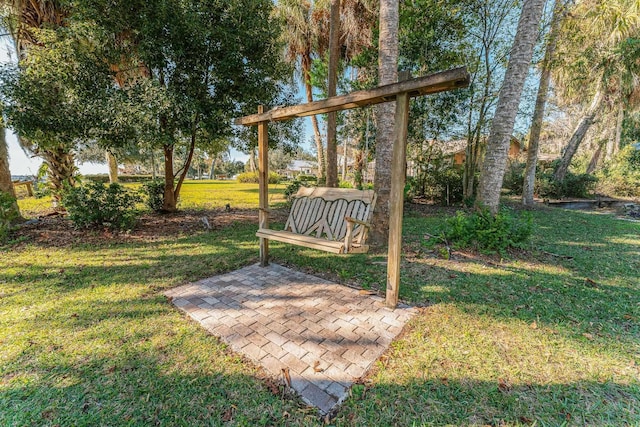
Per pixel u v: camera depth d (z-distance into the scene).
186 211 7.35
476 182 9.02
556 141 17.64
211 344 2.03
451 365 1.82
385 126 4.31
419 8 6.94
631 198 10.26
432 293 2.85
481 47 7.35
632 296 2.78
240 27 4.99
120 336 2.12
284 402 1.55
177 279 3.21
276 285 3.07
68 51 4.39
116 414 1.47
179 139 6.08
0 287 2.95
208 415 1.47
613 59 8.19
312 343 2.05
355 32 9.52
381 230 4.50
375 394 1.59
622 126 14.47
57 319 2.34
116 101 4.44
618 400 1.55
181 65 4.99
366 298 2.75
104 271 3.43
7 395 1.57
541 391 1.61
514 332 2.18
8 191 5.33
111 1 4.54
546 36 6.82
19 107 4.27
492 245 4.00
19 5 5.24
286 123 6.51
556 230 5.69
